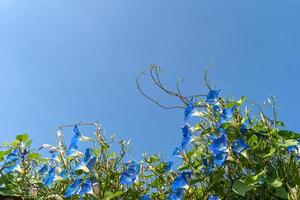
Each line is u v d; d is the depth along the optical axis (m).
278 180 1.17
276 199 1.22
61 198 1.41
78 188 1.36
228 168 1.27
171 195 1.34
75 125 1.44
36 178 1.51
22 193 1.44
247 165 1.25
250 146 1.24
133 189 1.42
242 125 1.28
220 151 1.25
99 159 1.41
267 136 1.27
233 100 1.33
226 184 1.28
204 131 1.32
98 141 1.42
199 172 1.35
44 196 1.45
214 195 1.31
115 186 1.40
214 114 1.32
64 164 1.47
